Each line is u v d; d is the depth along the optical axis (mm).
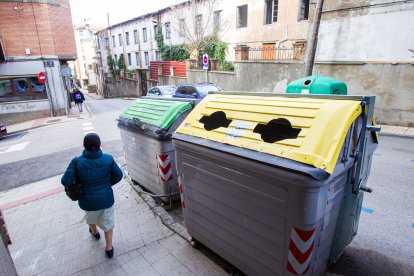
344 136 2146
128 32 34156
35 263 3582
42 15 16422
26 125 15352
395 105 9625
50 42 16844
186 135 3127
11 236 4262
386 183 5297
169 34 26422
